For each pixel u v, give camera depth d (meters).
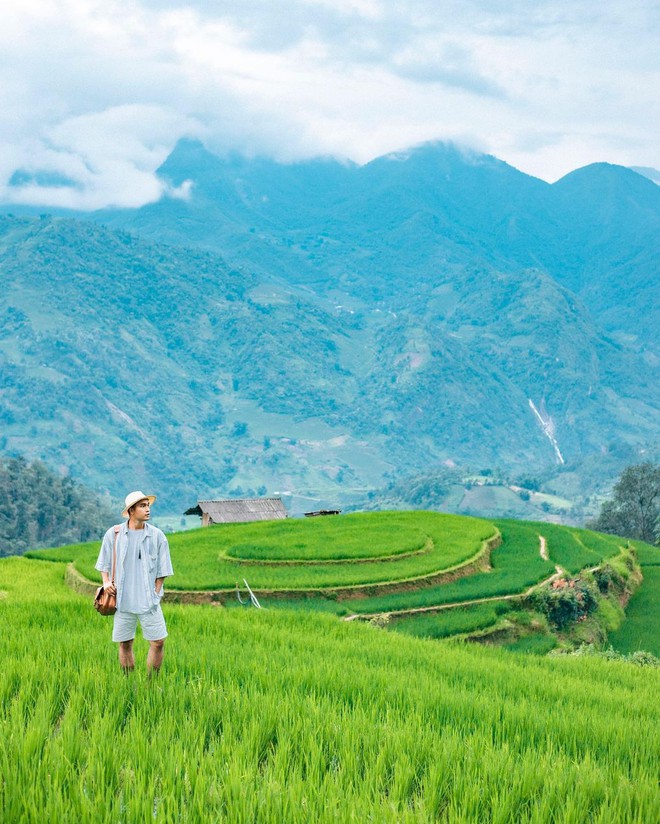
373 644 20.53
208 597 38.41
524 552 54.69
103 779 8.32
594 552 58.31
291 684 13.05
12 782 7.96
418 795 8.81
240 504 82.81
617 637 46.06
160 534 11.53
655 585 60.66
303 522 63.03
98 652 14.16
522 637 38.94
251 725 10.03
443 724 11.61
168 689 11.23
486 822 8.20
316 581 41.00
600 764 10.31
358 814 7.84
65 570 44.75
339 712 11.40
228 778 8.38
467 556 49.31
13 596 30.33
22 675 11.73
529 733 11.40
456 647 23.11
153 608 11.38
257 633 19.44
